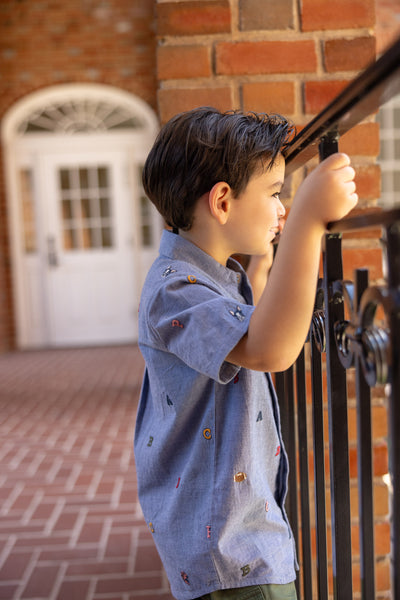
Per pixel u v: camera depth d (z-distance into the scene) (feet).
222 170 2.81
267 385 3.26
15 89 23.08
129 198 24.76
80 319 25.17
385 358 1.89
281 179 2.97
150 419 3.43
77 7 22.76
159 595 6.39
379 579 5.14
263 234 2.93
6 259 24.04
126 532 7.93
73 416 13.98
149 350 3.13
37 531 8.05
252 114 3.17
